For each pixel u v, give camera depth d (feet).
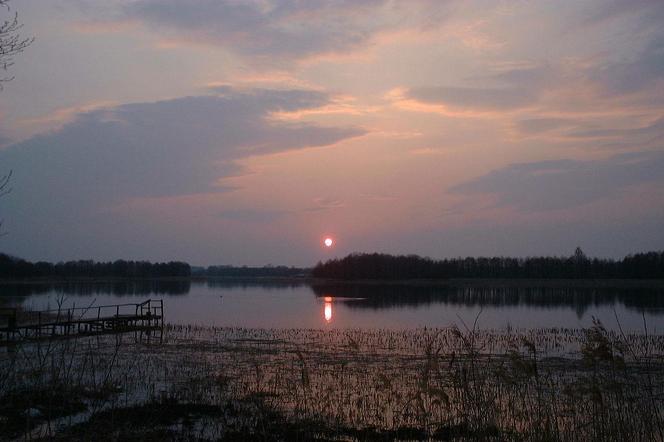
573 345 93.25
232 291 400.26
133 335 108.47
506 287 412.57
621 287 379.35
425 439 38.27
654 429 33.96
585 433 35.50
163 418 42.88
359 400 47.21
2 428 36.65
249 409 45.91
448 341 96.84
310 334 109.60
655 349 82.84
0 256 387.75
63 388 44.93
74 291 323.57
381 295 309.83
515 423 37.11
